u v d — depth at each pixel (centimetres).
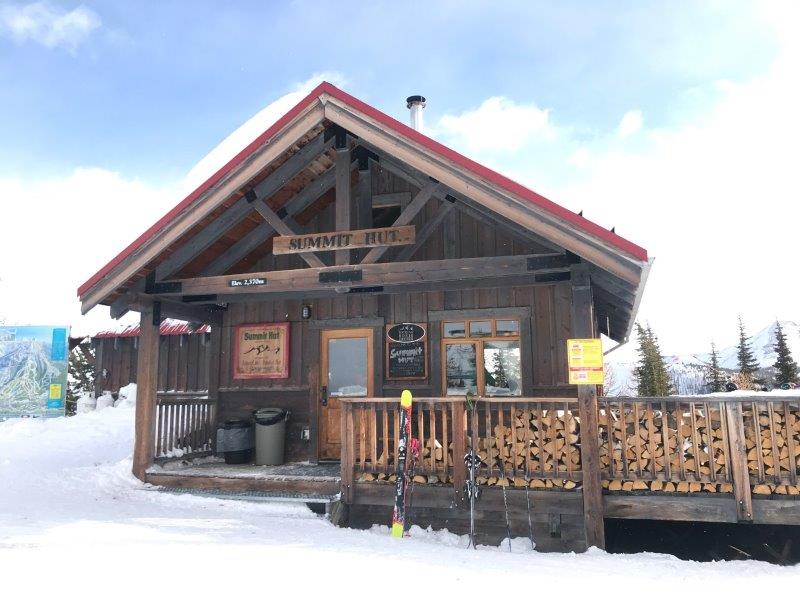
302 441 1038
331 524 719
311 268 828
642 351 4556
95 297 857
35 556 458
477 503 719
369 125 741
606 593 448
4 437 1397
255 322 1091
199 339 1745
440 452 750
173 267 903
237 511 771
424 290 909
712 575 517
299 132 773
